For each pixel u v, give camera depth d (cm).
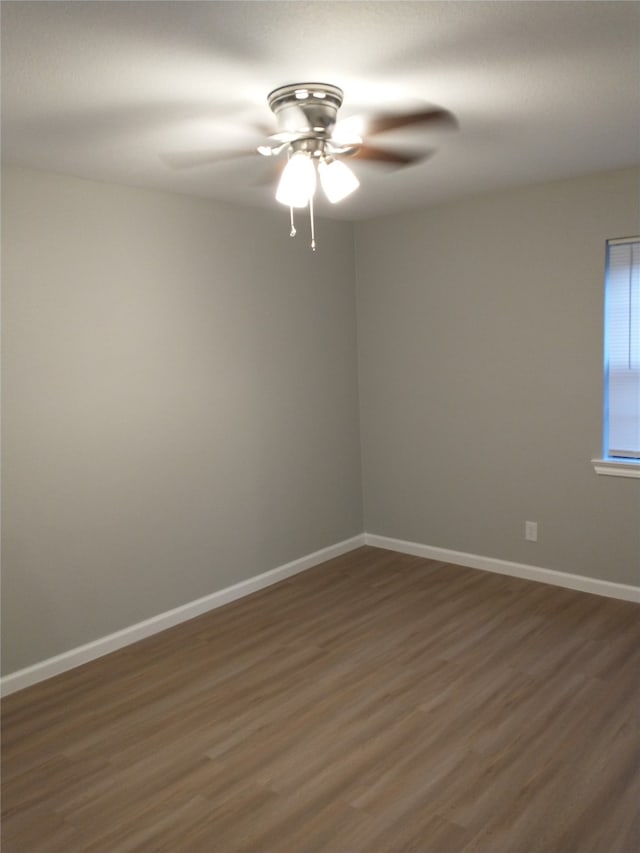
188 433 388
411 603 403
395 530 494
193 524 394
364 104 240
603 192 370
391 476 489
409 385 468
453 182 370
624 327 378
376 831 221
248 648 356
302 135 232
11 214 308
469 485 448
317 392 464
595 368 387
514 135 282
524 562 430
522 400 417
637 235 363
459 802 233
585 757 254
